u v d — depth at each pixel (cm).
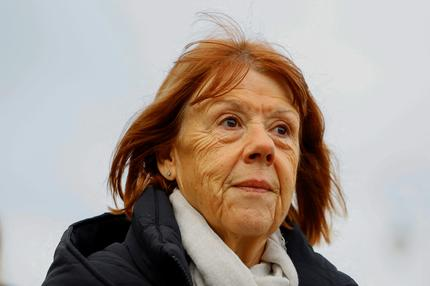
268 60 324
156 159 335
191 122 321
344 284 351
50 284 287
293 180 319
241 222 303
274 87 323
